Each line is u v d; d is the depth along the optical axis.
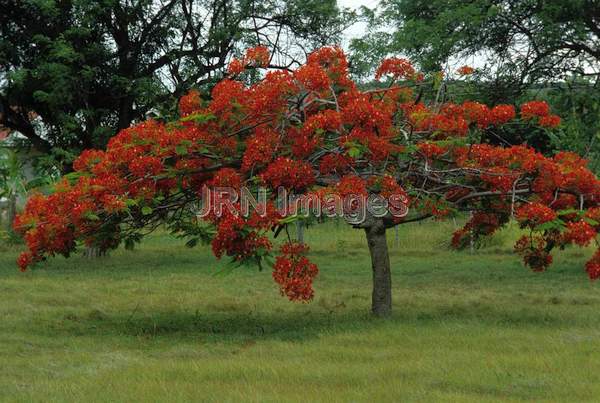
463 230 12.27
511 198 11.04
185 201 10.87
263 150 9.88
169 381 7.41
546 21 17.55
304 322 11.38
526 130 15.98
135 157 9.93
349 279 17.25
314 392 6.84
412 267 19.66
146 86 19.97
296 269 10.07
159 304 13.52
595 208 10.38
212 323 11.43
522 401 6.54
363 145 9.80
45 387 7.23
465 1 18.88
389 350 8.89
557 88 18.94
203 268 19.55
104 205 9.82
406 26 18.80
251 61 10.76
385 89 11.12
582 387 7.02
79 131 20.72
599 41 18.73
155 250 24.45
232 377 7.55
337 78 10.68
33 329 10.92
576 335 9.77
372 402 6.50
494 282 16.59
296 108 10.34
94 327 11.12
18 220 10.23
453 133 10.72
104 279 17.19
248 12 21.67
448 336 9.70
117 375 7.66
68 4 20.45
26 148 21.45
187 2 21.44
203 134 10.17
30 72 19.50
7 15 20.42
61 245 10.23
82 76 19.80
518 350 8.78
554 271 18.30
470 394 6.85
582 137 17.55
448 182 10.89
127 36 21.05
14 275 18.05
